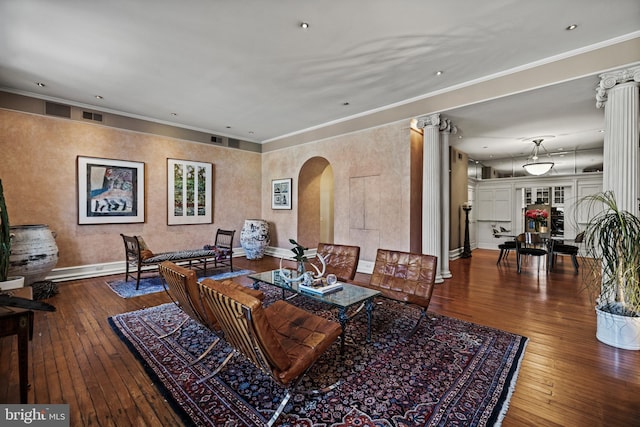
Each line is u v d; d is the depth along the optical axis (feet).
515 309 11.69
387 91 14.58
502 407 5.87
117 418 5.57
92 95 15.07
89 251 16.51
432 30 9.49
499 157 29.07
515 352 8.13
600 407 5.89
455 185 24.61
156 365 7.46
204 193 21.47
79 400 6.07
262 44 10.32
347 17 8.85
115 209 17.33
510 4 8.25
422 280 10.25
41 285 12.91
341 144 19.19
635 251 8.16
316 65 11.83
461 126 17.78
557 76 11.03
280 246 23.91
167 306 11.81
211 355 8.00
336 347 8.52
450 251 23.63
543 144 23.11
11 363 7.45
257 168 24.99
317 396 6.27
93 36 9.80
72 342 8.67
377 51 10.77
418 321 9.81
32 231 12.81
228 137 22.98
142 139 18.44
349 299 8.77
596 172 25.59
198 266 19.58
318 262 16.88
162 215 19.36
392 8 8.43
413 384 6.67
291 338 6.73
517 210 29.76
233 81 13.34
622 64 9.78
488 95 12.80
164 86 13.89
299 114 18.21
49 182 15.24
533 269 19.58
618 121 9.97
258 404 6.04
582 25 9.20
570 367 7.39
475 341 8.82
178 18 8.87
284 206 23.40
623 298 8.49
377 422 5.49
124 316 10.71
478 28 9.38
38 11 8.47
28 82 13.50
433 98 14.70
